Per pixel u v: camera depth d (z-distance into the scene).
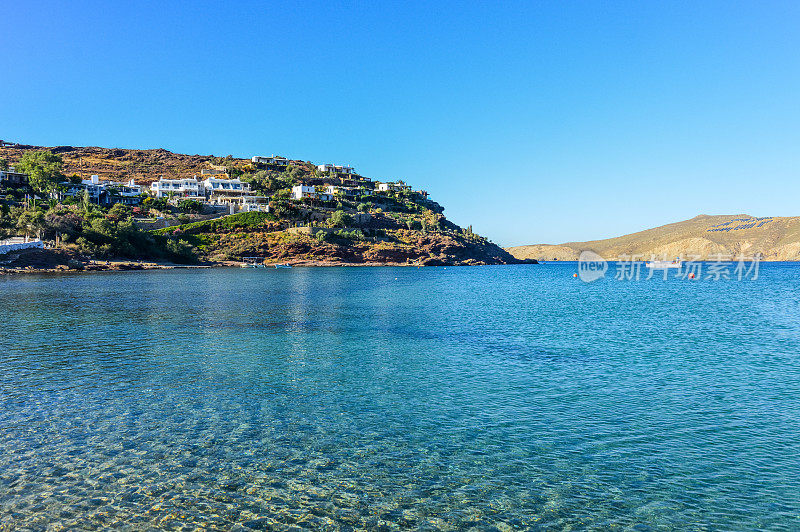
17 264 114.94
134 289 76.81
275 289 83.06
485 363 29.70
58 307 53.38
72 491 14.20
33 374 26.17
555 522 12.96
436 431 18.83
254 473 15.38
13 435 17.98
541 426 19.36
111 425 19.05
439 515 13.27
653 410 21.23
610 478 15.26
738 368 28.58
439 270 193.50
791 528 12.68
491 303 65.44
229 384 24.78
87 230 142.75
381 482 14.95
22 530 12.32
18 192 171.38
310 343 35.56
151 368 27.81
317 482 14.90
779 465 16.08
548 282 124.62
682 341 37.22
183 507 13.48
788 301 72.12
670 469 15.84
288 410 21.00
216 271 146.50
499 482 14.98
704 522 12.96
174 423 19.33
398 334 39.66
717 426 19.41
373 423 19.58
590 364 29.53
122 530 12.41
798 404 22.05
